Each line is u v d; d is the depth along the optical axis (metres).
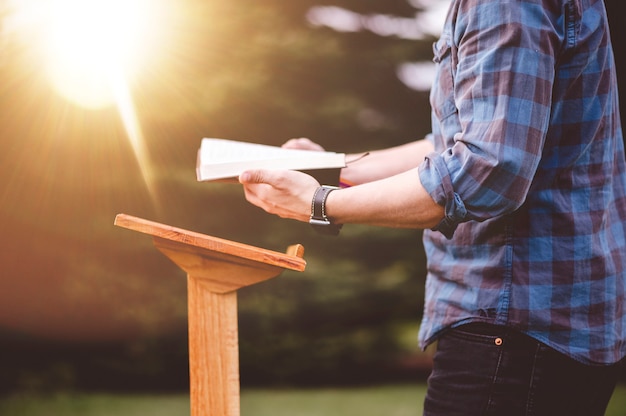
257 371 6.61
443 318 1.33
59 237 5.74
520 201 1.13
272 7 6.05
